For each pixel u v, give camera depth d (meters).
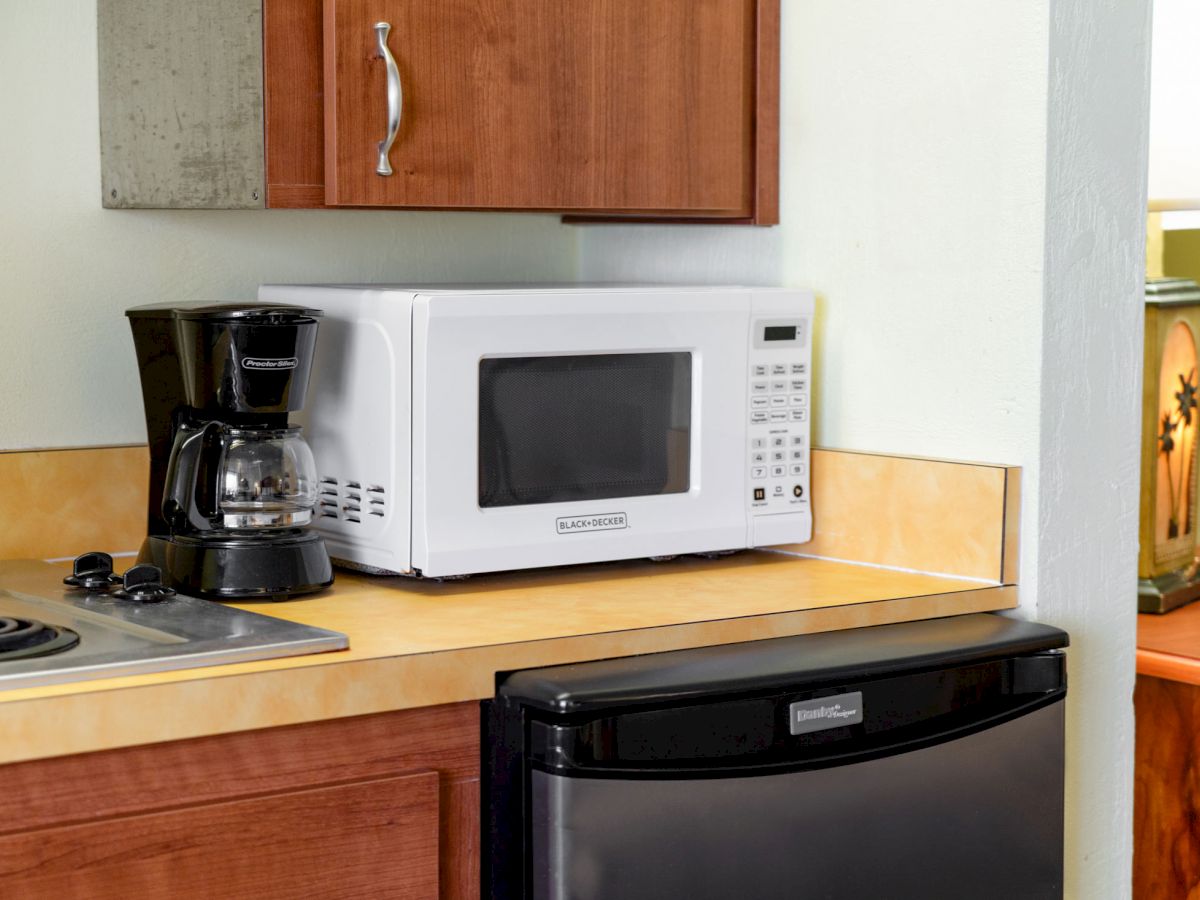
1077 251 1.67
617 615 1.48
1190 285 2.43
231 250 1.88
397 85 1.60
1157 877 2.18
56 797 1.15
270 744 1.25
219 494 1.53
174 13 1.66
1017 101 1.64
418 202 1.64
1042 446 1.66
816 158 1.87
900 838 1.46
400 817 1.31
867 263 1.81
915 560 1.75
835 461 1.84
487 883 1.38
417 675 1.30
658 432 1.70
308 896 1.27
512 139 1.70
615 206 1.78
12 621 1.29
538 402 1.61
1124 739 1.81
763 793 1.36
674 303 1.68
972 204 1.69
